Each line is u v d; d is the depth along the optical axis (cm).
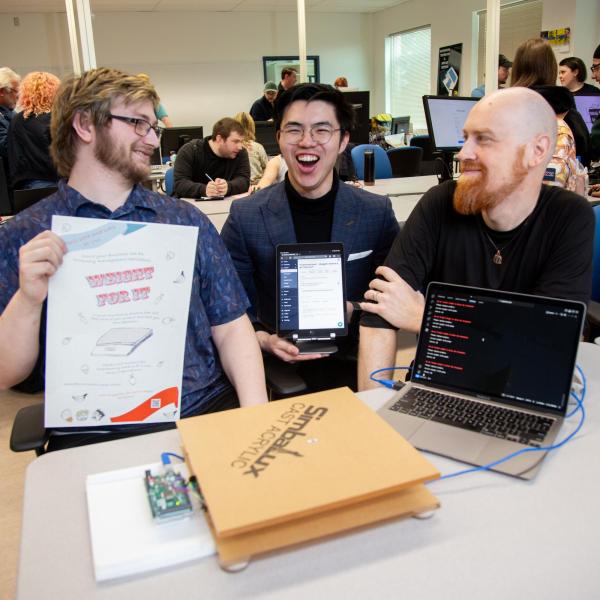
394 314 141
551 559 73
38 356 122
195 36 980
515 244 143
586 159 319
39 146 348
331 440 87
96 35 930
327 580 71
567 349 104
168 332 118
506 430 101
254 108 744
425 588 69
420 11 973
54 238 108
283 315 151
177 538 76
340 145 169
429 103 305
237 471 80
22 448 113
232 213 176
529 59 268
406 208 294
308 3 955
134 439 104
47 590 70
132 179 126
